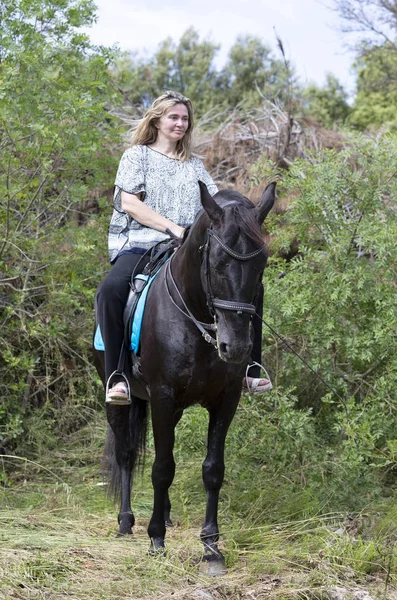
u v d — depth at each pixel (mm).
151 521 5652
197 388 5383
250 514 6594
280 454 7457
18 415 8594
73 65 9219
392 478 7863
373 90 32000
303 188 7906
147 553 5516
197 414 7625
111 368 5828
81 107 8562
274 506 6855
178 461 8016
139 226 6164
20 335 9281
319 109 31703
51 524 6488
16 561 5199
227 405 5512
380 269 7770
